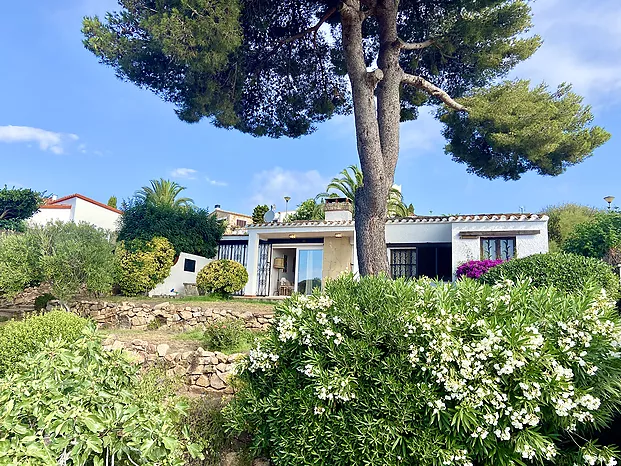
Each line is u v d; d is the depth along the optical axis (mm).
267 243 18609
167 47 8109
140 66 10266
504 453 3303
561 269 9469
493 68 11141
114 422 2992
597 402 3205
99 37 9570
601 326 3463
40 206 20203
